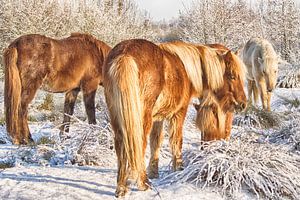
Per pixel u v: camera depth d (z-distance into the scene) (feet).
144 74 14.51
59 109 40.04
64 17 62.80
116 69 13.69
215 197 15.34
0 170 19.61
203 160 16.75
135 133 13.52
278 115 32.58
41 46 26.94
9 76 25.23
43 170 19.38
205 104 18.61
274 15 85.66
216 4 76.07
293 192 15.80
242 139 20.77
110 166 20.88
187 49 17.53
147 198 14.98
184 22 82.79
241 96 18.65
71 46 28.27
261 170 16.40
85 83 28.81
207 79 18.08
